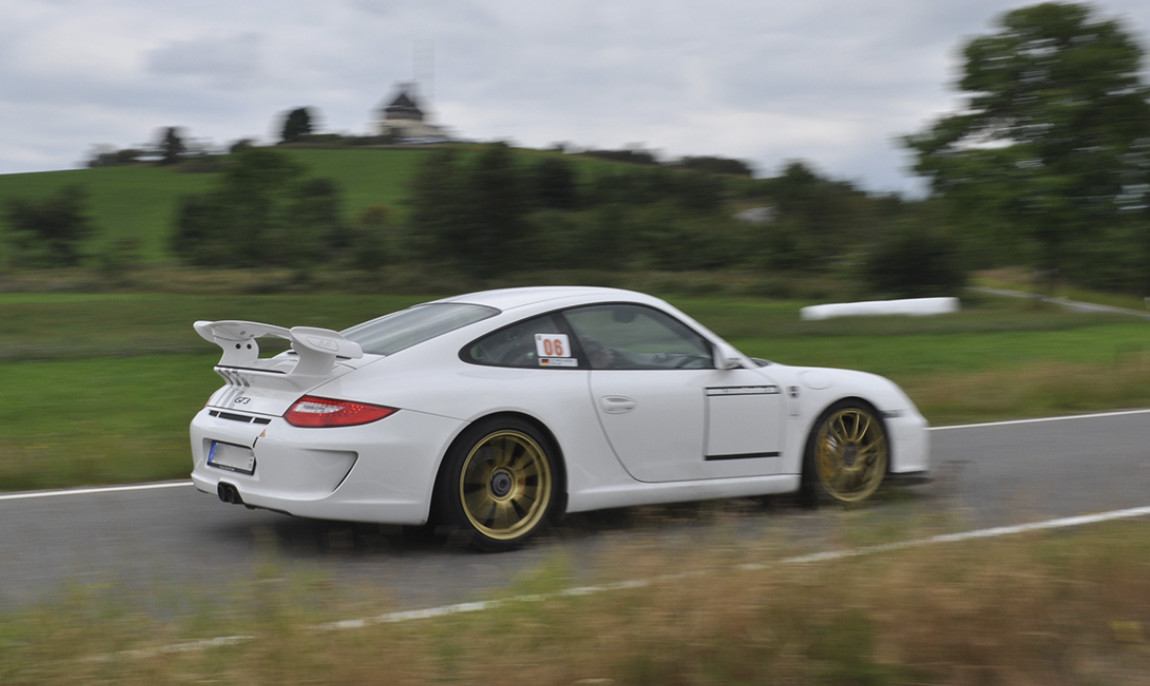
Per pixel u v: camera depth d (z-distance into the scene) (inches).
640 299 314.8
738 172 6072.8
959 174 2714.1
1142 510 334.3
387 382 272.1
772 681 167.5
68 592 222.4
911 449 347.6
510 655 171.9
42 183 4852.4
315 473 263.6
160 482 392.2
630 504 297.9
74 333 1267.2
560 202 4675.2
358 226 3272.6
